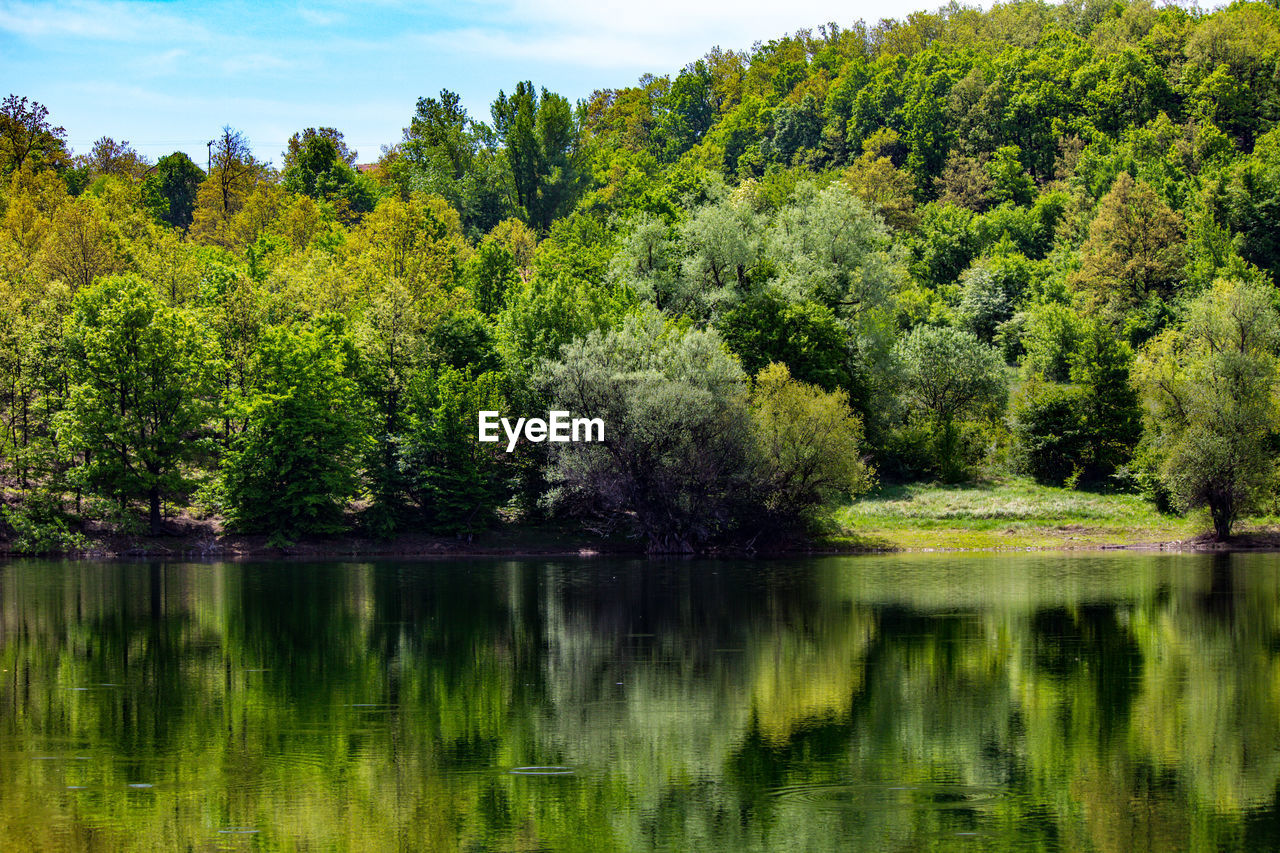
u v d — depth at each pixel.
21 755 24.75
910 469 85.44
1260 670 33.03
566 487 66.75
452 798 22.03
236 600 47.72
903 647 36.81
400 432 74.25
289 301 84.75
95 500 64.31
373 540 69.19
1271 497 70.44
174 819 20.80
